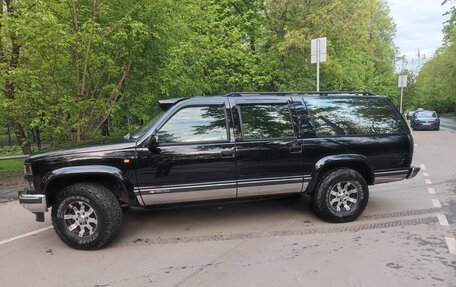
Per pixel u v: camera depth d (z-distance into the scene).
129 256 4.78
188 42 11.34
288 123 5.71
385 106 6.22
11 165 10.88
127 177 5.08
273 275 4.09
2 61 10.12
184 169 5.23
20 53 10.14
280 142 5.57
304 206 6.79
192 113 5.37
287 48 17.16
